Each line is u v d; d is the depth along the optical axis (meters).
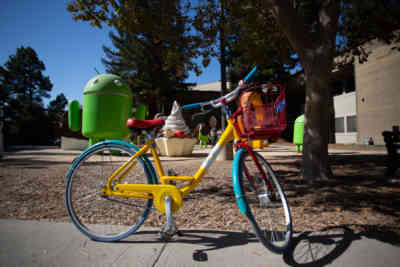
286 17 4.27
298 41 4.47
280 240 2.29
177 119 9.78
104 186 2.38
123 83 9.69
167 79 28.41
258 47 7.50
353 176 5.14
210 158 2.27
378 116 18.36
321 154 4.64
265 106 1.94
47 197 3.80
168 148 9.65
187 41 7.02
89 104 9.27
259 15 7.22
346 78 23.22
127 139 9.95
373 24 6.41
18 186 4.49
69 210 2.37
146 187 2.24
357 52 7.26
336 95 24.92
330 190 4.07
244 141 2.22
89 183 2.79
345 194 3.85
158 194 2.22
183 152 10.21
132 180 2.47
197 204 3.47
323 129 4.62
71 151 14.16
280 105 1.95
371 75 18.88
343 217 2.90
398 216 2.92
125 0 5.74
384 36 6.63
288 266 1.89
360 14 6.44
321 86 4.48
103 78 9.42
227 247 2.19
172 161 7.78
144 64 28.00
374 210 3.13
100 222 2.77
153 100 31.06
